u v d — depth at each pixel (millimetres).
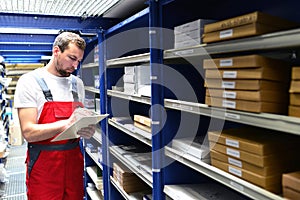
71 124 1854
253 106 1064
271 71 1061
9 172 5438
